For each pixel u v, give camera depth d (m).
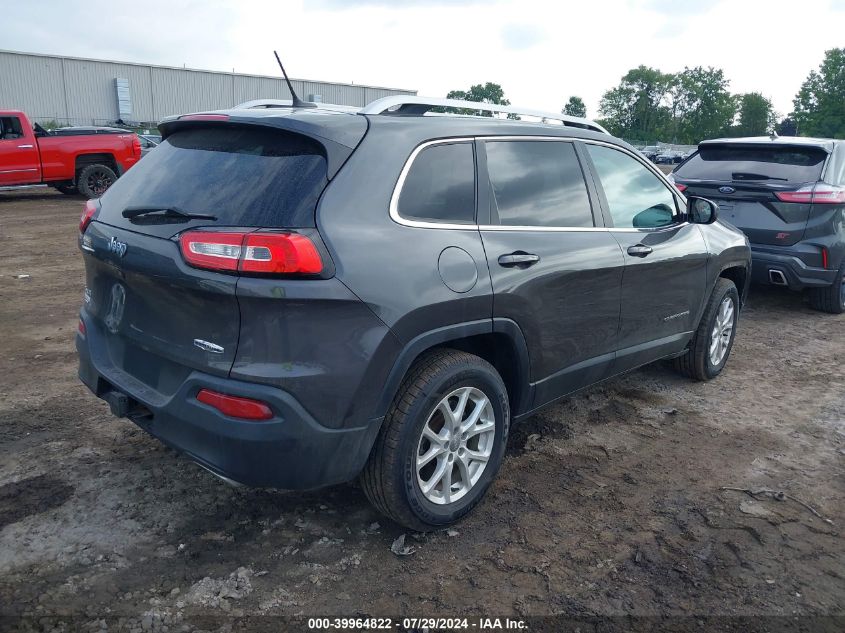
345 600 2.77
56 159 16.02
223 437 2.63
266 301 2.53
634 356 4.33
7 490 3.44
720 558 3.11
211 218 2.71
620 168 4.21
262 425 2.59
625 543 3.20
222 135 3.10
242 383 2.59
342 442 2.74
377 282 2.72
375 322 2.72
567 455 4.07
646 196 4.37
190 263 2.62
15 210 14.58
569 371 3.81
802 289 7.57
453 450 3.17
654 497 3.62
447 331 2.98
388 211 2.88
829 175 6.88
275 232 2.55
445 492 3.17
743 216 7.10
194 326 2.71
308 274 2.56
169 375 2.88
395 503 2.98
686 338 4.86
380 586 2.86
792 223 6.84
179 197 2.92
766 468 3.97
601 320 3.90
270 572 2.92
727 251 5.07
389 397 2.83
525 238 3.40
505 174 3.45
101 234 3.14
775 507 3.55
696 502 3.58
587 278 3.70
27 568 2.87
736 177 7.20
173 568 2.91
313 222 2.65
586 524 3.35
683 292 4.62
